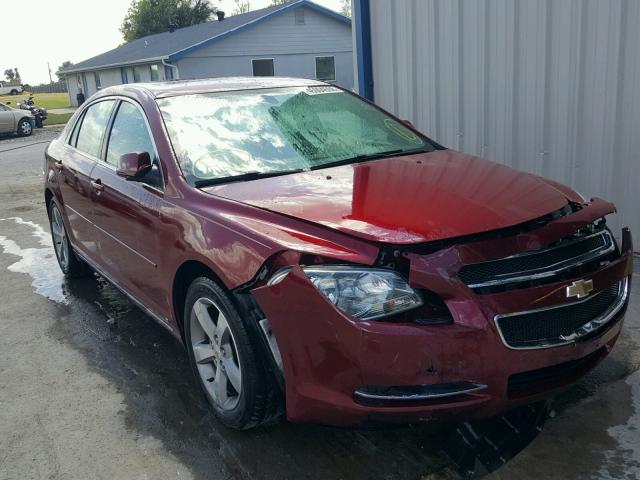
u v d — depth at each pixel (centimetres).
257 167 358
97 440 323
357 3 748
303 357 261
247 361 287
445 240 256
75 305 516
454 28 643
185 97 405
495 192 302
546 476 276
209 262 300
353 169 352
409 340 243
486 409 254
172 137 369
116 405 356
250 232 287
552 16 550
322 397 260
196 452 308
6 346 442
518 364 253
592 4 519
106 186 419
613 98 520
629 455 287
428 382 246
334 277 254
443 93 676
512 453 286
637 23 495
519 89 593
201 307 321
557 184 334
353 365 249
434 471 283
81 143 504
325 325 252
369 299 249
